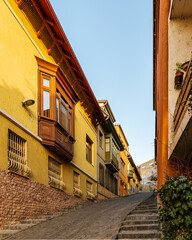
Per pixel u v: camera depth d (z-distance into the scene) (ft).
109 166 93.61
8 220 29.45
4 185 29.48
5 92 32.17
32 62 40.06
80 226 29.45
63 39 44.93
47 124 41.32
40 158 39.47
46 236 25.40
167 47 31.94
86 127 69.15
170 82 31.04
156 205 37.58
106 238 23.70
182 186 16.28
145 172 285.43
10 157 31.76
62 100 49.62
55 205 42.37
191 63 21.66
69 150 49.34
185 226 16.02
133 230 26.50
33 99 39.09
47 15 40.98
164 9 32.32
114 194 104.12
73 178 54.85
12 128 32.48
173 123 30.35
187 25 31.24
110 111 105.40
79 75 56.18
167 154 31.63
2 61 32.40
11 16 35.22
